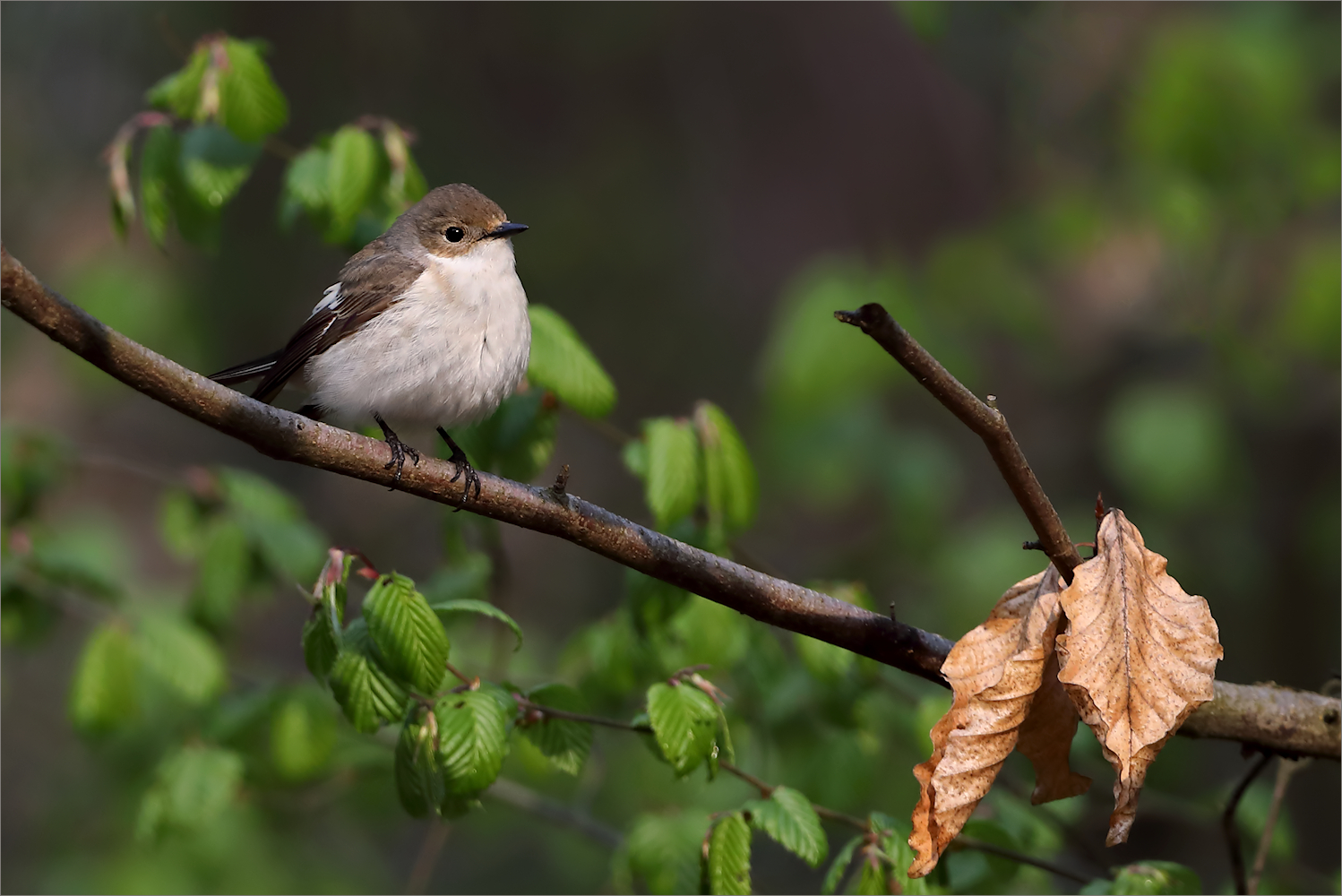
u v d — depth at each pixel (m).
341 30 13.95
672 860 6.73
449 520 8.55
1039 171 14.11
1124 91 13.23
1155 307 13.84
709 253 14.58
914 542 11.74
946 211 14.34
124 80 14.20
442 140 14.00
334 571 5.58
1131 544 4.54
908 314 12.09
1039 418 14.12
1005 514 11.94
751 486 7.29
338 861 11.45
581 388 7.24
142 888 9.77
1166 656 4.39
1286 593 13.30
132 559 13.45
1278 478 13.65
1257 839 8.57
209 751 7.90
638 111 14.75
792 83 14.84
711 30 14.88
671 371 14.46
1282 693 5.67
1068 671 4.37
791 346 11.99
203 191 7.58
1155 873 5.81
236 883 10.02
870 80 14.70
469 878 12.53
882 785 9.50
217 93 7.41
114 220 7.71
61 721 14.12
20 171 14.21
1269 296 13.16
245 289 13.57
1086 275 13.86
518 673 8.80
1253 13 12.95
